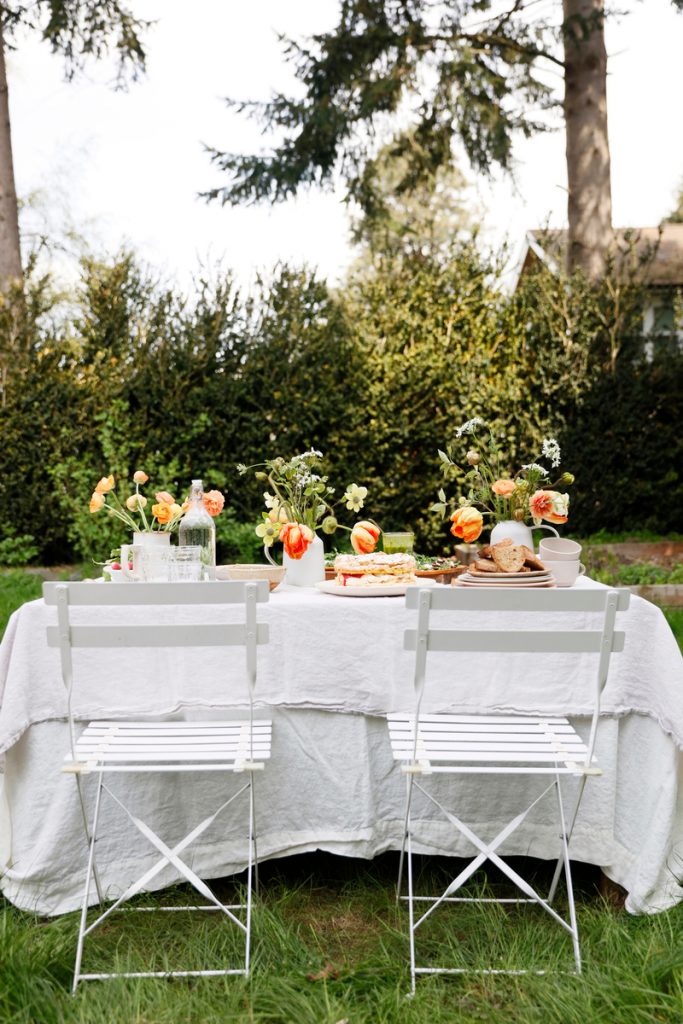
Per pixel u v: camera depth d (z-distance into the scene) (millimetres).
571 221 11172
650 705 2643
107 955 2377
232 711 2684
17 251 10875
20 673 2607
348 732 2717
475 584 2805
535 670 2684
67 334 9539
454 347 9320
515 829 2652
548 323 9766
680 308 12445
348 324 9305
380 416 8938
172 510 3086
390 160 12648
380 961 2277
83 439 8727
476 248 9562
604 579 7254
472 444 9055
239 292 8891
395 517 9031
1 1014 2037
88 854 2658
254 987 2158
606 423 9789
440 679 2682
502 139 11062
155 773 2707
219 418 8594
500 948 2363
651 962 2195
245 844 2742
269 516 3160
